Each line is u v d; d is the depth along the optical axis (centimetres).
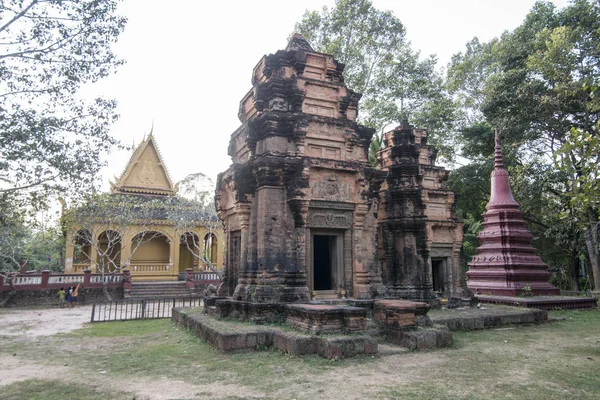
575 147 1170
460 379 874
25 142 1289
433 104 3253
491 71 3678
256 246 1492
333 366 966
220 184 1834
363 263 1605
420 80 3291
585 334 1465
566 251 3347
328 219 1563
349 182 1609
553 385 839
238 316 1412
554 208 2891
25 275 3241
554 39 2681
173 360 1067
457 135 3694
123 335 1552
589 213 2597
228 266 1744
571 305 2184
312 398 752
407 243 1941
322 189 1544
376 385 827
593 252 2778
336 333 1118
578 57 2798
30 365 1080
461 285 2070
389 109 3144
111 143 1505
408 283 1908
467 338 1355
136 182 4769
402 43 3319
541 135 3184
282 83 1625
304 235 1472
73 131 1414
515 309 1792
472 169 3388
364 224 1659
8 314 2562
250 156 1606
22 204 1516
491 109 3284
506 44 3334
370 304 1474
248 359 1040
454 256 2092
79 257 4453
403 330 1196
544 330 1551
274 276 1422
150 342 1368
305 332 1132
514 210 2514
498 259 2405
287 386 822
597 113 2944
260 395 771
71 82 1397
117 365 1042
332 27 3231
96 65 1425
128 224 3834
